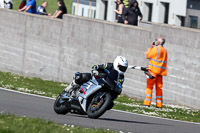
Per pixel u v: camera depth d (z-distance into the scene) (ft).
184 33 211.00
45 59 286.25
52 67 282.56
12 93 191.21
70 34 270.46
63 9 283.79
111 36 246.27
